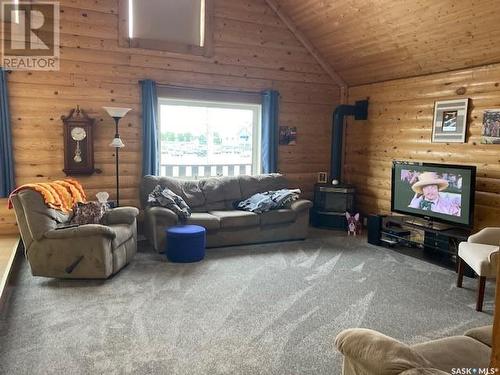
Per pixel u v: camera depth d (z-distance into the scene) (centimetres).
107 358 247
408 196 504
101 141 513
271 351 259
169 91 543
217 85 576
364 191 641
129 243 428
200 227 461
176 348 260
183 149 582
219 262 442
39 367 236
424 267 438
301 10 565
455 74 487
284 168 643
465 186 431
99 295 344
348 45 573
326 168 678
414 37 479
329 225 618
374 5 468
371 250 501
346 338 166
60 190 412
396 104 575
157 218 460
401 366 139
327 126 671
